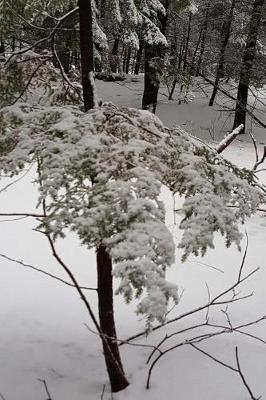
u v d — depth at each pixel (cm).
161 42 1315
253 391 343
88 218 235
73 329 464
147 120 315
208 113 2036
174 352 403
